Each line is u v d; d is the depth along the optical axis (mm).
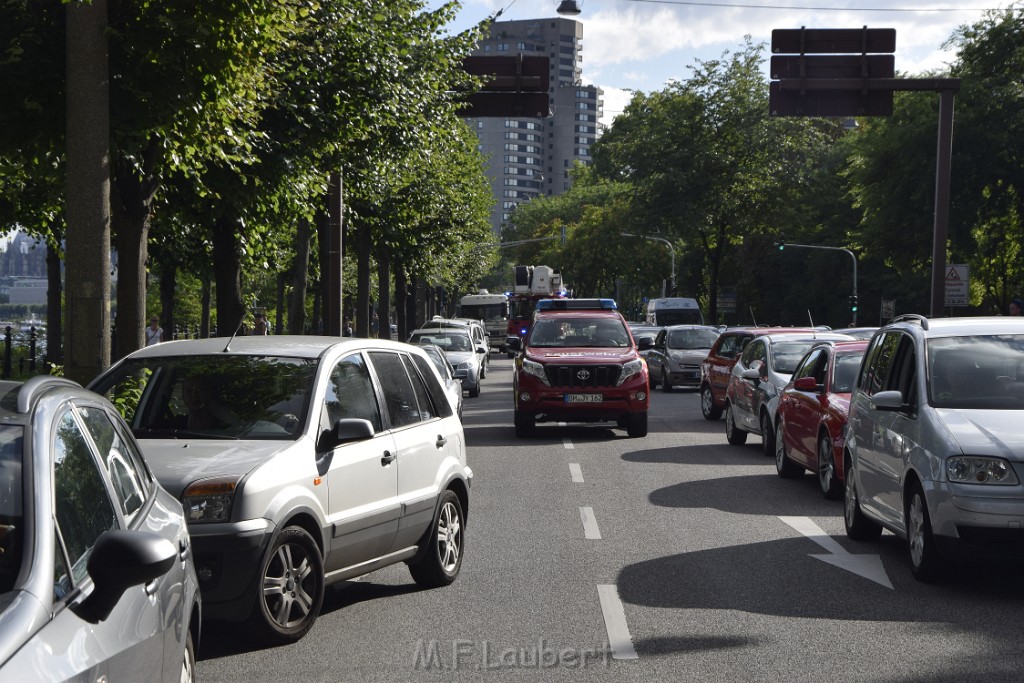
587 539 10367
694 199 65688
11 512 3352
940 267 24391
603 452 18109
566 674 6086
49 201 14891
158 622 3848
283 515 6559
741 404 18750
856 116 23359
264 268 27422
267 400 7332
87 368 11164
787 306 78750
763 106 65562
